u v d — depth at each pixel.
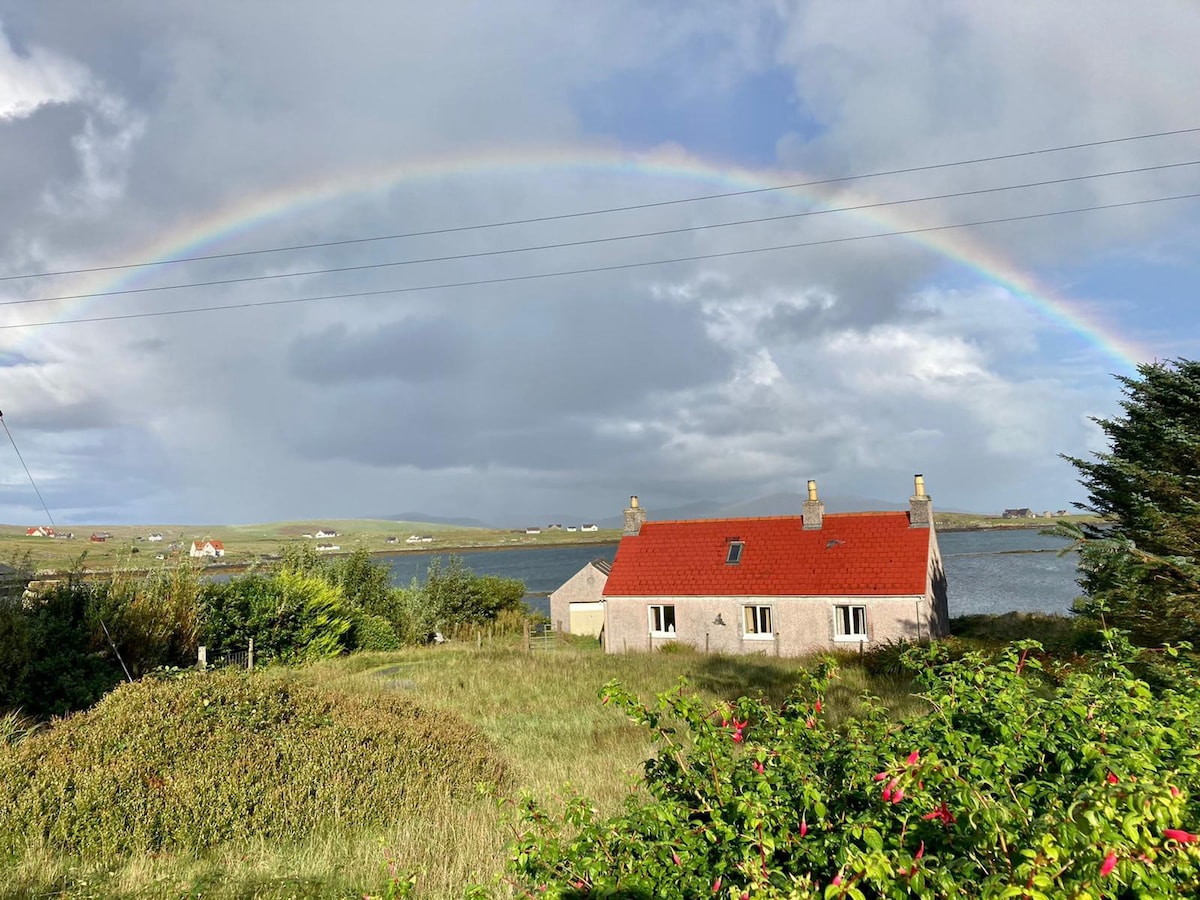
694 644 38.03
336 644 32.41
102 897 7.36
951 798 3.88
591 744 15.18
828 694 19.70
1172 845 3.27
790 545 38.59
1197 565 15.58
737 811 4.21
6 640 17.27
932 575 36.75
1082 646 15.80
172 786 9.64
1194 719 4.81
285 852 8.87
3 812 8.91
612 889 4.04
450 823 9.72
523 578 134.12
